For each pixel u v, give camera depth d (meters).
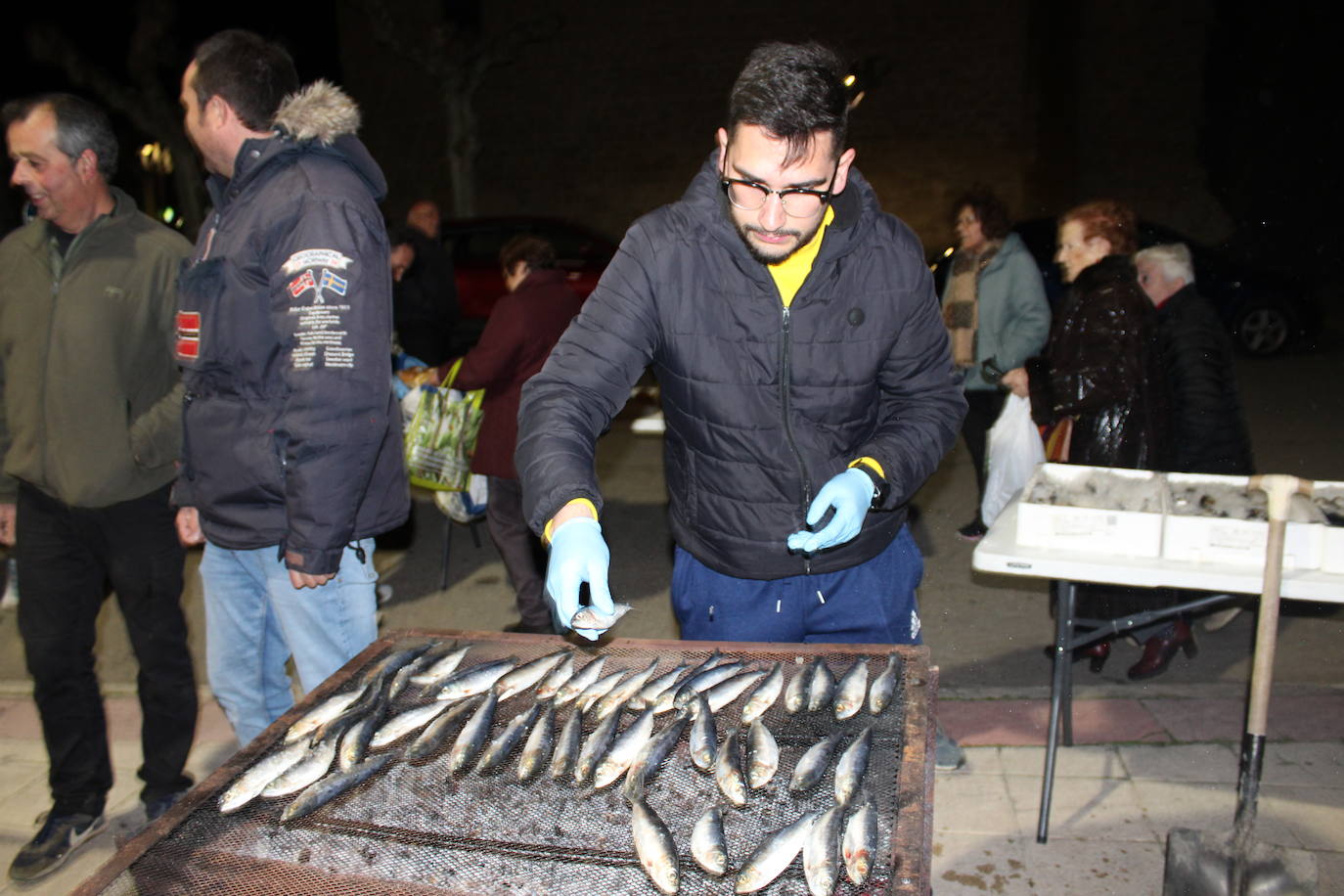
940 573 4.67
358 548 2.28
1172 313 3.34
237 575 2.36
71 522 2.59
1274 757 2.95
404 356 4.61
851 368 1.97
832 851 1.31
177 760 2.79
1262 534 2.28
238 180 2.17
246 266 2.11
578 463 1.74
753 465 2.01
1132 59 12.26
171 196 14.88
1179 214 12.38
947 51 12.80
